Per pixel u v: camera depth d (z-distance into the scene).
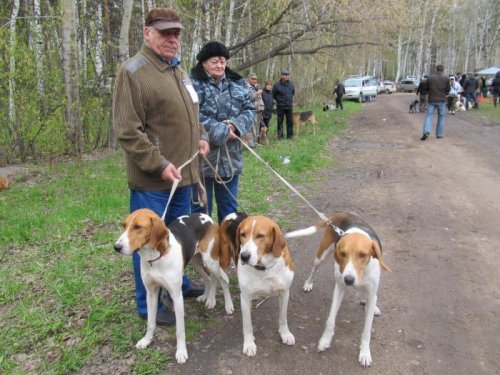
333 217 4.06
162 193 3.62
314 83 27.30
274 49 15.36
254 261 3.09
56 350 3.46
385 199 7.11
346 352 3.37
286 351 3.40
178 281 3.30
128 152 3.35
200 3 14.72
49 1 12.86
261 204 6.85
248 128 4.33
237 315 3.92
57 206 6.82
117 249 2.98
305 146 11.73
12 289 4.33
